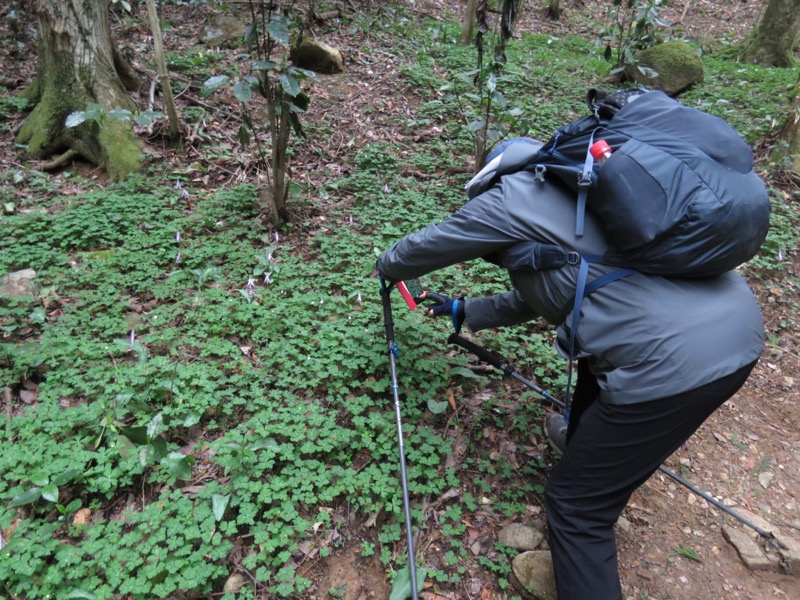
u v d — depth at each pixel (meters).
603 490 1.85
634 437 1.75
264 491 2.18
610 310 1.78
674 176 1.64
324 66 6.62
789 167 5.18
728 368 1.68
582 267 1.85
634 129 1.79
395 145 5.33
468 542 2.23
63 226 3.71
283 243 3.88
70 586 1.88
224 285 3.40
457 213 2.16
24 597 1.84
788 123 5.42
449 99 5.41
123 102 4.76
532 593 2.05
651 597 2.14
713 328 1.69
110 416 2.31
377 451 2.44
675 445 1.81
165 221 3.91
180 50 6.67
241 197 4.24
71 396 2.59
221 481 2.29
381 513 2.29
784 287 4.01
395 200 4.44
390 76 6.72
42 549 1.91
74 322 2.96
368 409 2.70
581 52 9.44
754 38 9.81
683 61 7.28
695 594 2.18
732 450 2.84
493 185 2.24
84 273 3.35
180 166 4.63
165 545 2.03
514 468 2.54
